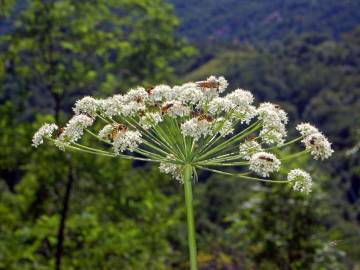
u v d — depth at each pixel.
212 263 12.54
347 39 144.00
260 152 4.61
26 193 16.81
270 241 10.94
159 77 17.94
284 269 11.09
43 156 15.98
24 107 16.55
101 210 17.02
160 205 16.55
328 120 103.94
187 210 4.33
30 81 16.73
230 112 4.66
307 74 124.44
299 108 117.81
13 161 16.28
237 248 12.41
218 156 4.49
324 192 11.07
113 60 18.78
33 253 14.84
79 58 17.25
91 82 16.94
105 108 4.82
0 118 16.08
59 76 15.96
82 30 16.39
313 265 10.70
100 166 16.38
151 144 4.52
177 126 4.49
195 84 4.95
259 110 4.82
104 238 15.27
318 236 11.04
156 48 18.12
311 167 11.05
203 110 4.79
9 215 16.16
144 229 16.44
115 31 17.89
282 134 4.89
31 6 16.59
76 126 4.71
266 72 127.19
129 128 4.78
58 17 16.55
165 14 18.19
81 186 16.91
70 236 15.93
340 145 91.81
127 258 15.87
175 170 4.90
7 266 13.99
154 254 16.38
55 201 17.11
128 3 17.61
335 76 123.31
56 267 15.07
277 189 11.00
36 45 16.73
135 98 4.84
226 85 4.95
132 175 17.39
